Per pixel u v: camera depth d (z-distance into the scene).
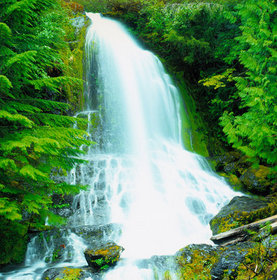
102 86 11.18
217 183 9.01
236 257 3.79
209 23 12.32
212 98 12.95
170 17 13.48
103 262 4.36
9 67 4.11
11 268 4.76
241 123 5.43
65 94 9.40
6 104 4.29
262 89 5.10
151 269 4.34
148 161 9.59
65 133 4.33
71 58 10.35
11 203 3.78
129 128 10.88
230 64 11.55
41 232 5.53
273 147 5.51
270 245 3.62
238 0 10.57
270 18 5.54
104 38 13.02
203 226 6.54
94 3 18.88
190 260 4.36
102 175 8.03
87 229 5.71
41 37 5.46
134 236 5.89
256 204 5.96
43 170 4.42
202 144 11.65
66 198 6.83
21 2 3.84
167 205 7.54
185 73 13.78
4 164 3.72
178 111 12.41
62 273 4.17
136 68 12.55
